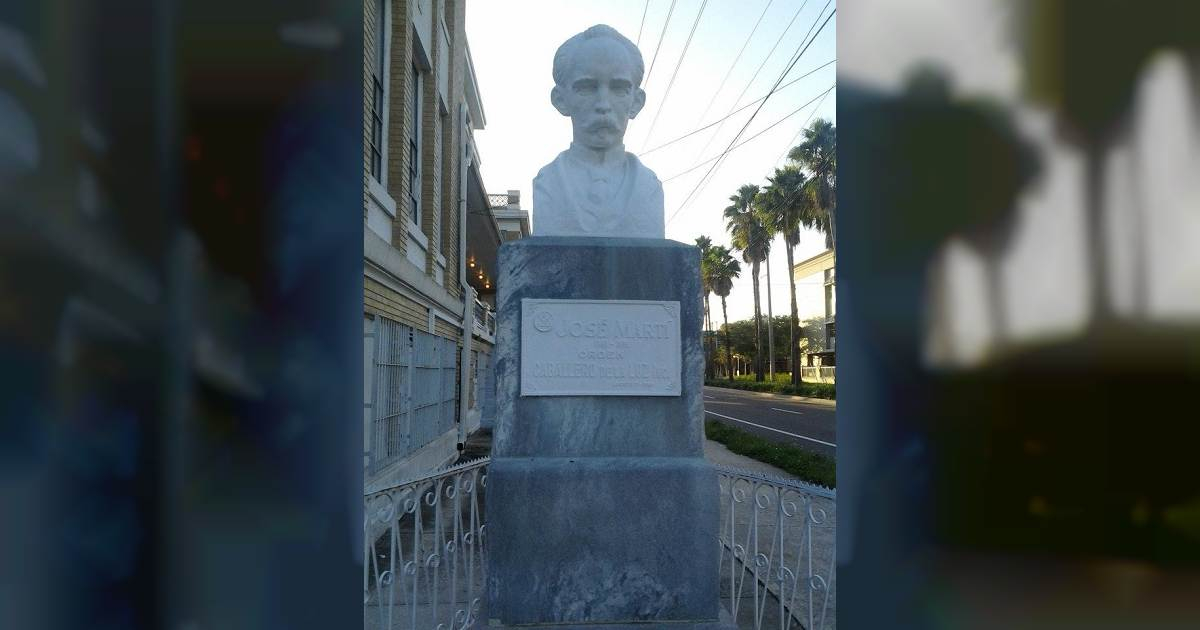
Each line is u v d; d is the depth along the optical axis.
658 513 3.26
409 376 8.38
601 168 3.80
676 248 3.49
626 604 3.23
